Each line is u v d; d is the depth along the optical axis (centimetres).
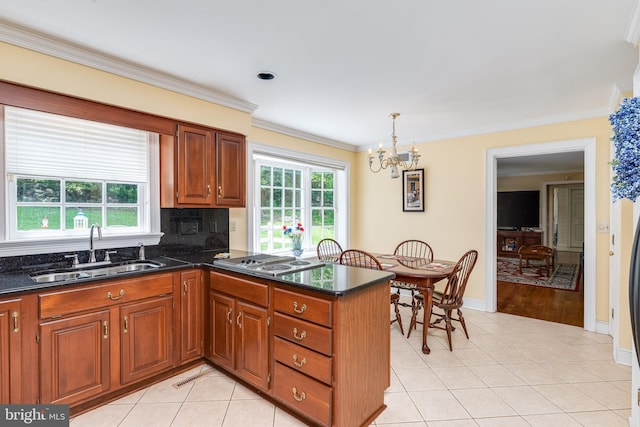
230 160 304
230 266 233
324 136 444
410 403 212
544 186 846
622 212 255
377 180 496
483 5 162
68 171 239
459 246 418
